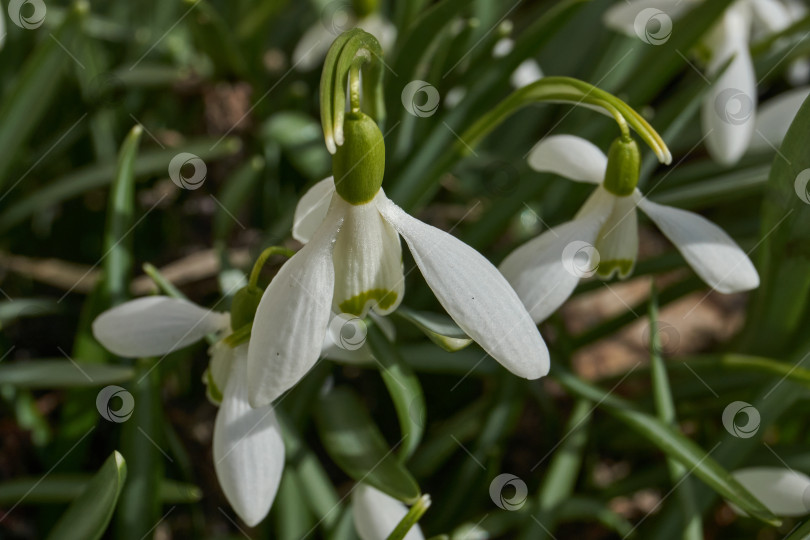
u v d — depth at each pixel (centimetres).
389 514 30
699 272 29
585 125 35
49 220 39
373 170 27
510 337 27
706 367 33
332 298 28
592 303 43
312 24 43
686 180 37
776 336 34
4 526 34
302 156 37
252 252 34
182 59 41
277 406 32
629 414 32
